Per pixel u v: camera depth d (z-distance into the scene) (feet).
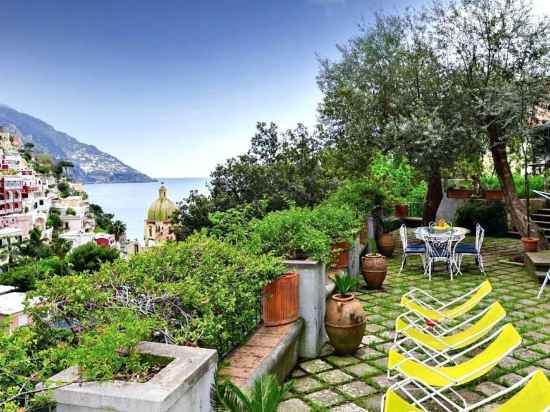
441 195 39.63
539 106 28.68
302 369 13.71
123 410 5.72
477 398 11.77
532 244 28.35
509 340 10.54
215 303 10.21
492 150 31.40
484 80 29.27
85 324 8.35
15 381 5.95
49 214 219.20
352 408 11.29
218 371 10.55
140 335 7.12
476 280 25.43
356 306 14.56
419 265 29.89
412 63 31.12
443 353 12.43
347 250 21.39
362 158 34.65
